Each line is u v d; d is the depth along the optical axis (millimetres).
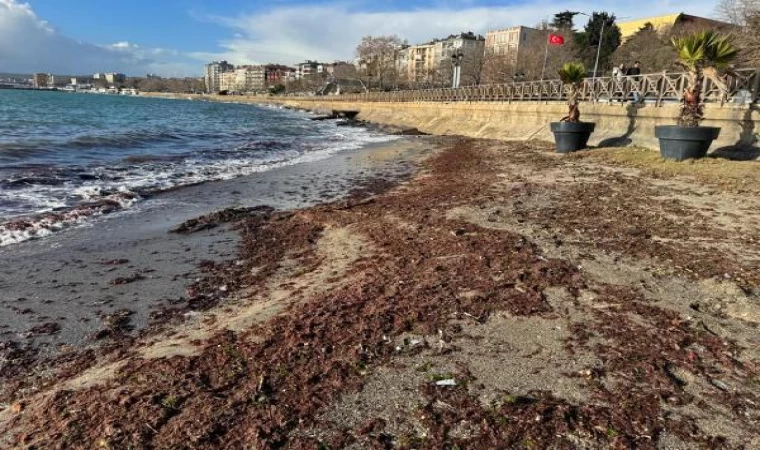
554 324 4031
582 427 2764
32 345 4273
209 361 3621
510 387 3182
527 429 2754
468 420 2852
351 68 155250
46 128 26219
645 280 4902
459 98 40031
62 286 5609
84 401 3197
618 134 17125
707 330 3877
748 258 5465
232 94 191250
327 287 5266
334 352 3666
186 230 8062
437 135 34375
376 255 6281
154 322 4727
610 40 64188
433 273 5297
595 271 5172
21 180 11367
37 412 3129
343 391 3164
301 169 15500
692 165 11141
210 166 15461
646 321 4031
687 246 5977
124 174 13141
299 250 6938
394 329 4008
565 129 16297
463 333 3924
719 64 10969
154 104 93938
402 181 13078
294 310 4535
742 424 2795
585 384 3191
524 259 5574
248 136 28625
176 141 23078
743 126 11742
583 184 10602
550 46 63688
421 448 2633
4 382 3695
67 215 8625
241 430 2783
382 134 36062
